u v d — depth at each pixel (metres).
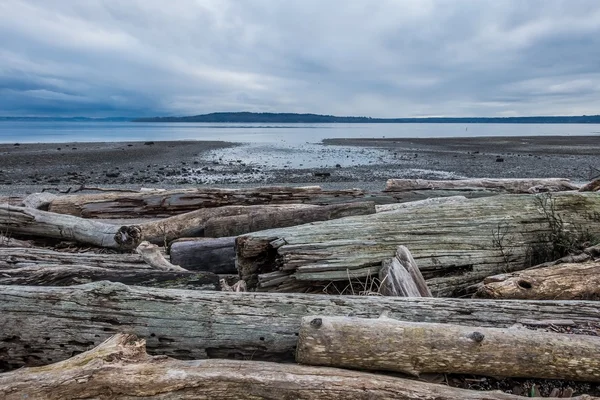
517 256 4.03
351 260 3.57
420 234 3.88
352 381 2.08
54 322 2.50
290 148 38.88
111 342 2.25
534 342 2.31
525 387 2.36
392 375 2.33
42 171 19.80
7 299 2.53
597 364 2.28
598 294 3.31
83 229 5.52
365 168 22.02
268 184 15.85
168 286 3.19
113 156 28.08
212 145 41.84
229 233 5.07
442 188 7.42
